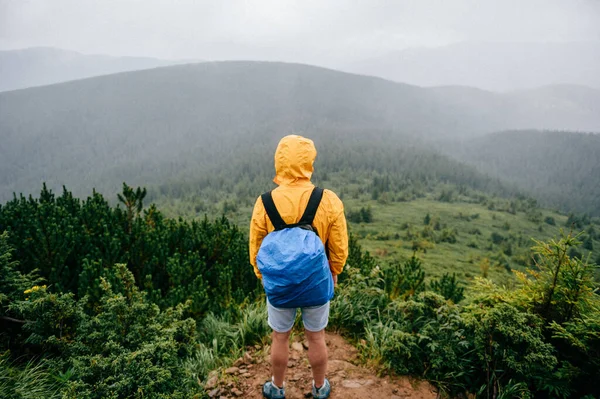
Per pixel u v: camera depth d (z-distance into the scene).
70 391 1.86
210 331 3.41
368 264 6.42
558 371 2.32
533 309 2.73
